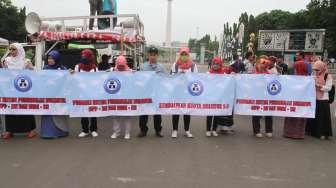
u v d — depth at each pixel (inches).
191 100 425.4
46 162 325.1
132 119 529.0
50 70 406.0
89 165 318.3
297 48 1379.2
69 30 591.2
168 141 407.5
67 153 353.1
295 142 421.1
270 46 1454.2
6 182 276.5
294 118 435.2
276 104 433.4
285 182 289.1
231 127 458.9
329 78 435.5
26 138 410.0
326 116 440.1
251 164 332.2
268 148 389.7
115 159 336.8
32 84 404.5
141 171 305.1
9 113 404.2
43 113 406.0
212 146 390.9
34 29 581.6
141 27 661.9
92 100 411.5
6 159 332.5
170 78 421.7
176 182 281.7
